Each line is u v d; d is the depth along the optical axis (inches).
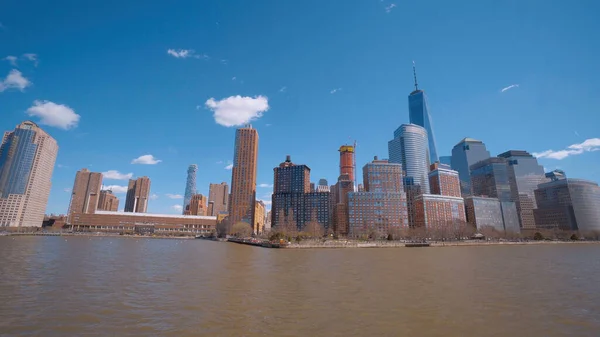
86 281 1771.7
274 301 1380.4
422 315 1179.9
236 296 1470.2
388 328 1029.2
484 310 1258.6
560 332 1013.2
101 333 939.3
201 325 1031.6
